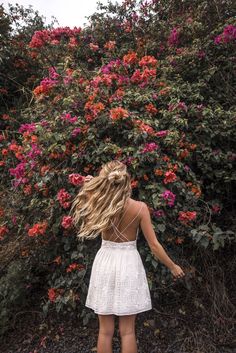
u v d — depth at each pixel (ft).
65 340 10.27
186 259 11.64
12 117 18.08
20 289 11.07
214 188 12.60
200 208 11.55
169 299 11.48
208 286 11.32
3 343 10.42
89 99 11.45
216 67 13.75
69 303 10.23
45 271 12.35
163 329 10.49
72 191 10.62
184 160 12.01
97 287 8.08
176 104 11.69
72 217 10.03
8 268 11.99
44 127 11.37
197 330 10.39
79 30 17.21
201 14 15.78
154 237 8.19
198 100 13.57
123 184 8.14
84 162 11.10
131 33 17.75
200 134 12.42
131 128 11.11
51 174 10.69
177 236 10.81
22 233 12.44
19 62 19.77
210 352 9.70
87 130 10.84
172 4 17.28
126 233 8.13
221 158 12.24
